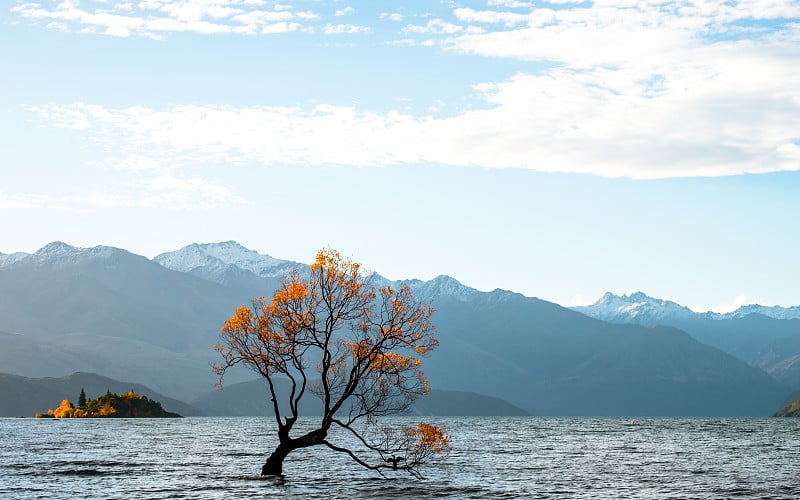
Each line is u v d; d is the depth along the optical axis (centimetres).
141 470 9612
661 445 16550
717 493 8088
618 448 15300
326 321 7194
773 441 18562
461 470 10038
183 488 7912
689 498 7719
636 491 8200
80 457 11494
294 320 7138
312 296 7188
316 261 7200
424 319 7181
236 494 7525
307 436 7156
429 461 10969
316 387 7275
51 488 7856
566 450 14538
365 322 7162
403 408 7200
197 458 11512
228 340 7206
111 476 8912
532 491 8094
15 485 8050
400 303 7169
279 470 8962
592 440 18762
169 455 12106
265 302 7238
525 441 18012
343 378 7250
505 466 10750
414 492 7831
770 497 7812
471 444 16488
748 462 11825
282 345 7175
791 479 9362
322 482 8475
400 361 7119
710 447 15825
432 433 7525
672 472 10150
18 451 12675
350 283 7206
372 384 7175
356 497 7425
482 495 7744
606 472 10075
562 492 8056
